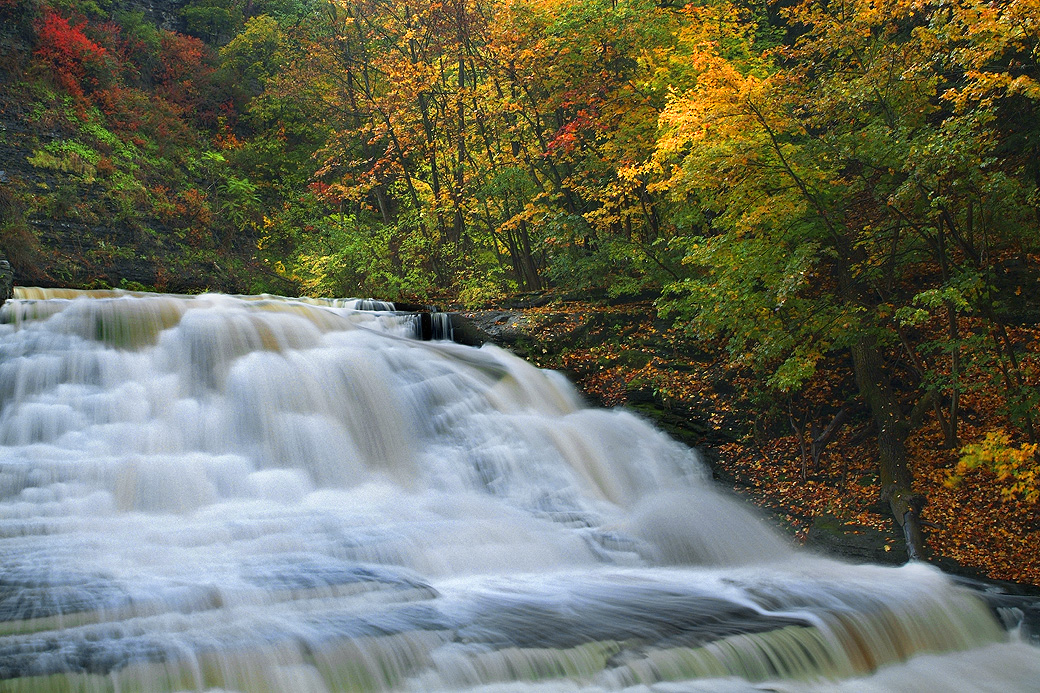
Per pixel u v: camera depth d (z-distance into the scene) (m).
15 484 8.88
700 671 6.52
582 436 13.09
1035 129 12.43
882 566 10.52
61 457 9.96
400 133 26.64
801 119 12.30
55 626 5.89
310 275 24.77
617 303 18.34
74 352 11.80
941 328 14.02
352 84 29.95
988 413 12.77
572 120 19.66
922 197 11.84
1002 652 8.11
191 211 28.28
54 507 8.77
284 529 8.77
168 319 13.52
